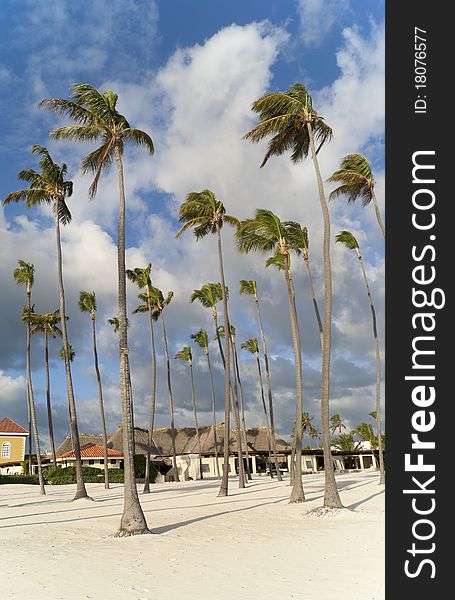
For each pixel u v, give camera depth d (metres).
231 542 15.91
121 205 21.11
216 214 33.81
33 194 33.72
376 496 27.86
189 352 67.56
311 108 24.00
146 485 40.00
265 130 23.86
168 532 18.06
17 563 13.36
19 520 23.05
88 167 23.23
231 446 71.69
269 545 15.27
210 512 23.55
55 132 22.39
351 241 36.91
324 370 22.03
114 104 22.38
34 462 74.38
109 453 64.88
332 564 12.51
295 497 26.58
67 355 33.06
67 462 67.75
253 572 12.02
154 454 71.75
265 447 74.31
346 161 31.14
